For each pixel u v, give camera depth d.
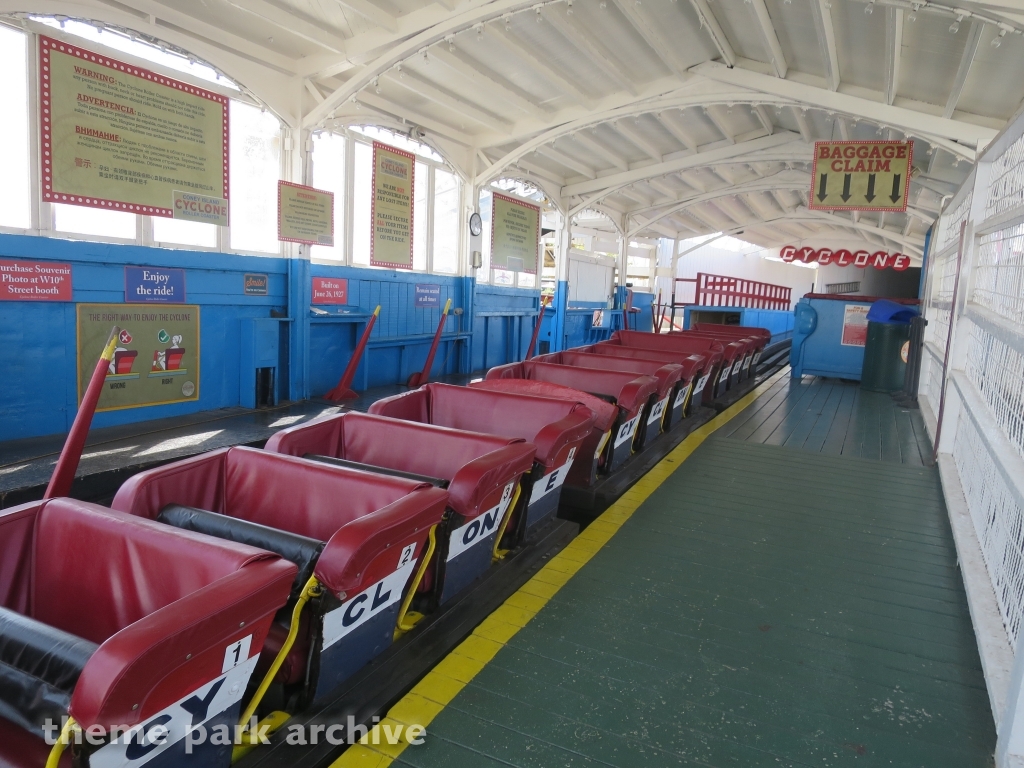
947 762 1.82
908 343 8.02
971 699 2.11
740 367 8.47
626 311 13.91
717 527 3.53
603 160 9.91
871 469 4.75
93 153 4.24
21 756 1.32
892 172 6.91
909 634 2.50
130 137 4.44
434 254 8.09
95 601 1.70
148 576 1.63
